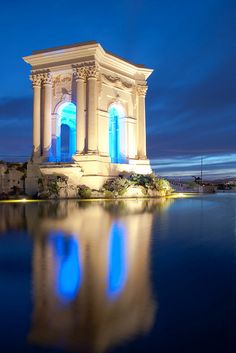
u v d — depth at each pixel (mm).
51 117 56750
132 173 57094
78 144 53094
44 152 55688
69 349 5402
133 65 61219
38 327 6125
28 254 11828
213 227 18500
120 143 60125
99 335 5816
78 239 14688
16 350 5379
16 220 21547
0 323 6301
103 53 54875
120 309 6832
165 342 5578
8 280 8828
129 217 23469
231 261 10695
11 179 49625
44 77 56375
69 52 54062
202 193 71562
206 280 8656
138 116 62219
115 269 9812
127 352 5285
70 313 6691
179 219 22281
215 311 6699
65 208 31344
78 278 8945
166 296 7531
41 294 7738
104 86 55812
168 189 55094
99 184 50406
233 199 47875
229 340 5625
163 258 11141
